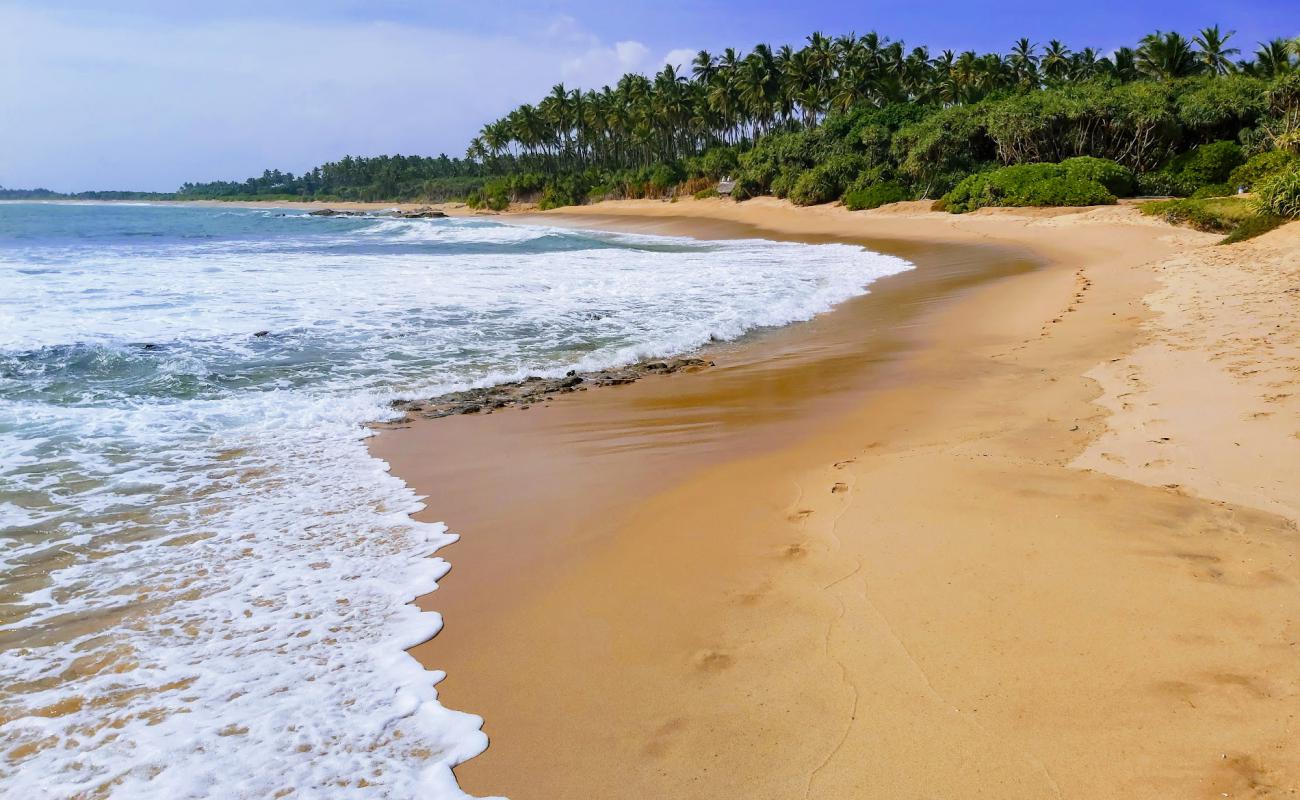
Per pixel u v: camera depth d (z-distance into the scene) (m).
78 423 7.14
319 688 3.31
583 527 4.93
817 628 3.56
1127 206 29.47
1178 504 4.60
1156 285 13.40
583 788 2.70
